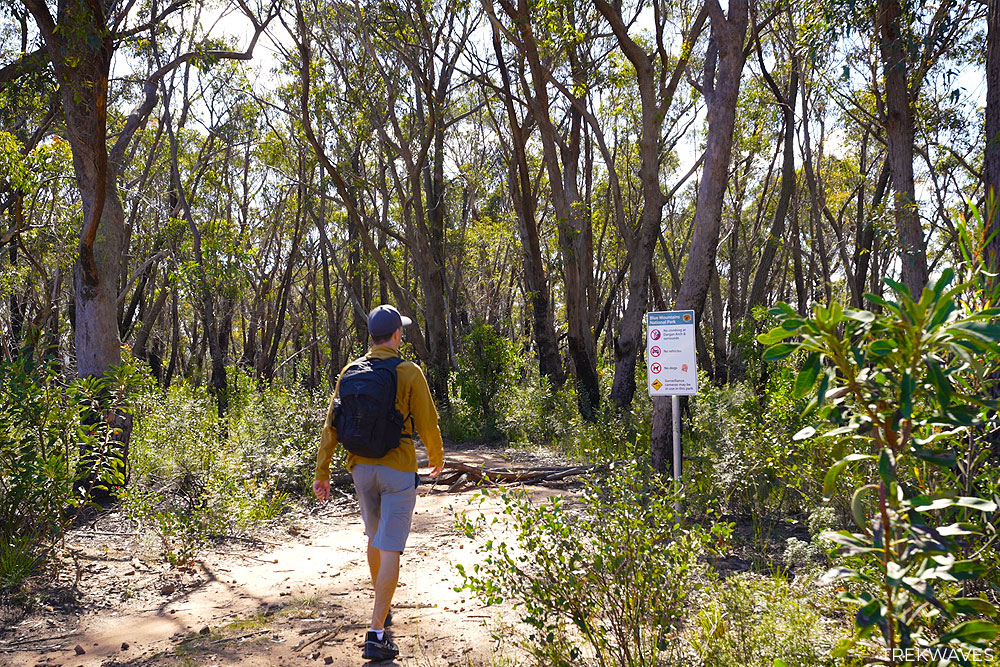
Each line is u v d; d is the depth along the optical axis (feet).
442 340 67.77
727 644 10.92
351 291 103.65
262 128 96.12
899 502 7.78
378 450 12.82
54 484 18.45
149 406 34.01
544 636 12.00
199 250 66.69
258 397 45.39
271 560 19.98
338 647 13.34
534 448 47.19
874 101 58.65
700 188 26.76
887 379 7.50
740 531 20.30
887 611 7.77
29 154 45.93
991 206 10.18
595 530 11.82
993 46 22.35
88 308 27.09
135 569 18.47
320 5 59.88
